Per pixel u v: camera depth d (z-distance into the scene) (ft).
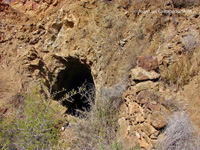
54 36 19.10
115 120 12.58
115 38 15.72
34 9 21.50
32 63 18.13
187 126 8.48
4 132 10.36
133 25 15.79
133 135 10.63
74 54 17.08
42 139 10.52
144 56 13.05
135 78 12.35
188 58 12.19
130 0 16.21
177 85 11.35
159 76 12.00
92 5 16.75
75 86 25.86
